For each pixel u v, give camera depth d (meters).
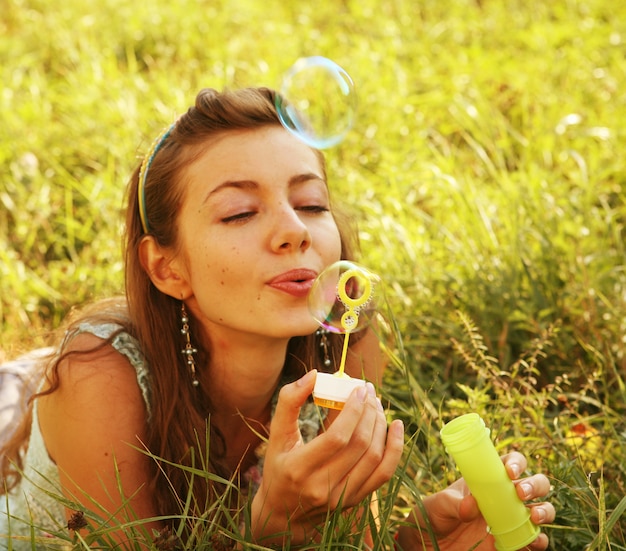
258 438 2.29
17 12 6.91
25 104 5.24
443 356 3.21
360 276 1.83
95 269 3.82
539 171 4.15
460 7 6.75
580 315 3.14
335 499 1.80
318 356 2.32
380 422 1.80
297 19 6.75
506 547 1.87
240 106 1.98
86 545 1.72
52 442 2.16
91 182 4.45
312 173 1.97
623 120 4.73
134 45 6.25
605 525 1.96
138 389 2.08
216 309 1.96
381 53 5.79
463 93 5.27
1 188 4.51
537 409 2.51
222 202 1.93
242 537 1.86
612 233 3.71
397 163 4.43
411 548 2.16
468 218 3.80
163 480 2.06
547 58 5.63
